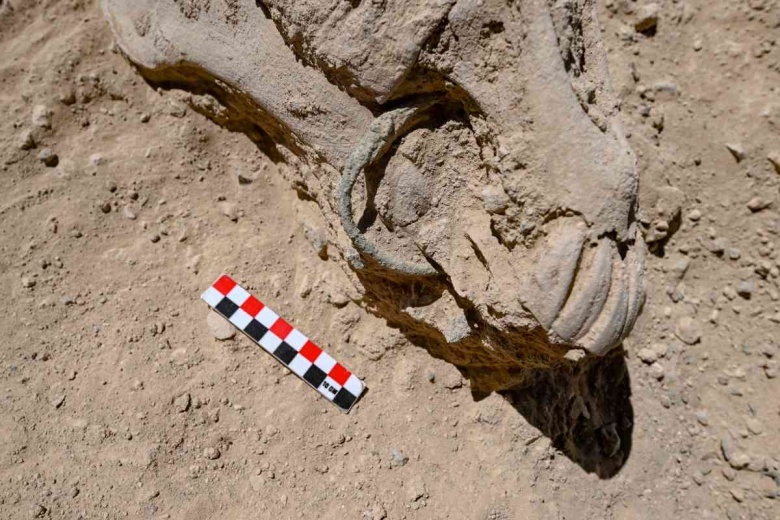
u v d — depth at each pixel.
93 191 1.75
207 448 1.58
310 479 1.61
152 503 1.49
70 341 1.62
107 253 1.71
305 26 1.31
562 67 1.15
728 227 1.96
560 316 1.21
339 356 1.76
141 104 1.84
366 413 1.70
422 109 1.34
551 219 1.22
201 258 1.75
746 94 1.96
